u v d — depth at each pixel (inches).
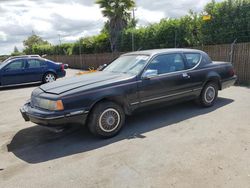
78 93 173.3
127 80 194.5
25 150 175.6
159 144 170.6
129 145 171.9
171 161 145.9
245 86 368.5
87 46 970.7
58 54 1294.3
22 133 211.2
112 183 127.2
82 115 174.9
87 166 146.3
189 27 511.8
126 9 880.3
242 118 216.4
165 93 215.6
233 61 400.2
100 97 179.5
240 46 386.6
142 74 202.7
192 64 239.1
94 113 179.5
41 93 183.3
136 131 197.6
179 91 225.1
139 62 213.8
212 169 134.9
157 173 133.9
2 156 167.3
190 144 167.9
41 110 176.6
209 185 120.6
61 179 134.1
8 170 147.8
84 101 174.2
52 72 515.8
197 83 237.9
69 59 1063.6
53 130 210.7
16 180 136.1
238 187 118.1
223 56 416.8
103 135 184.5
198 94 243.8
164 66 218.5
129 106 196.7
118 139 184.1
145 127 205.6
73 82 193.6
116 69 225.0
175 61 227.3
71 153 165.5
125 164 145.6
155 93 209.2
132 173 135.3
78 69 946.7
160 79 211.2
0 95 414.0
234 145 163.0
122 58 241.6
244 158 145.3
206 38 464.1
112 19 873.5
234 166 136.9
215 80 255.4
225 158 146.3
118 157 154.9
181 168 137.5
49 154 166.4
